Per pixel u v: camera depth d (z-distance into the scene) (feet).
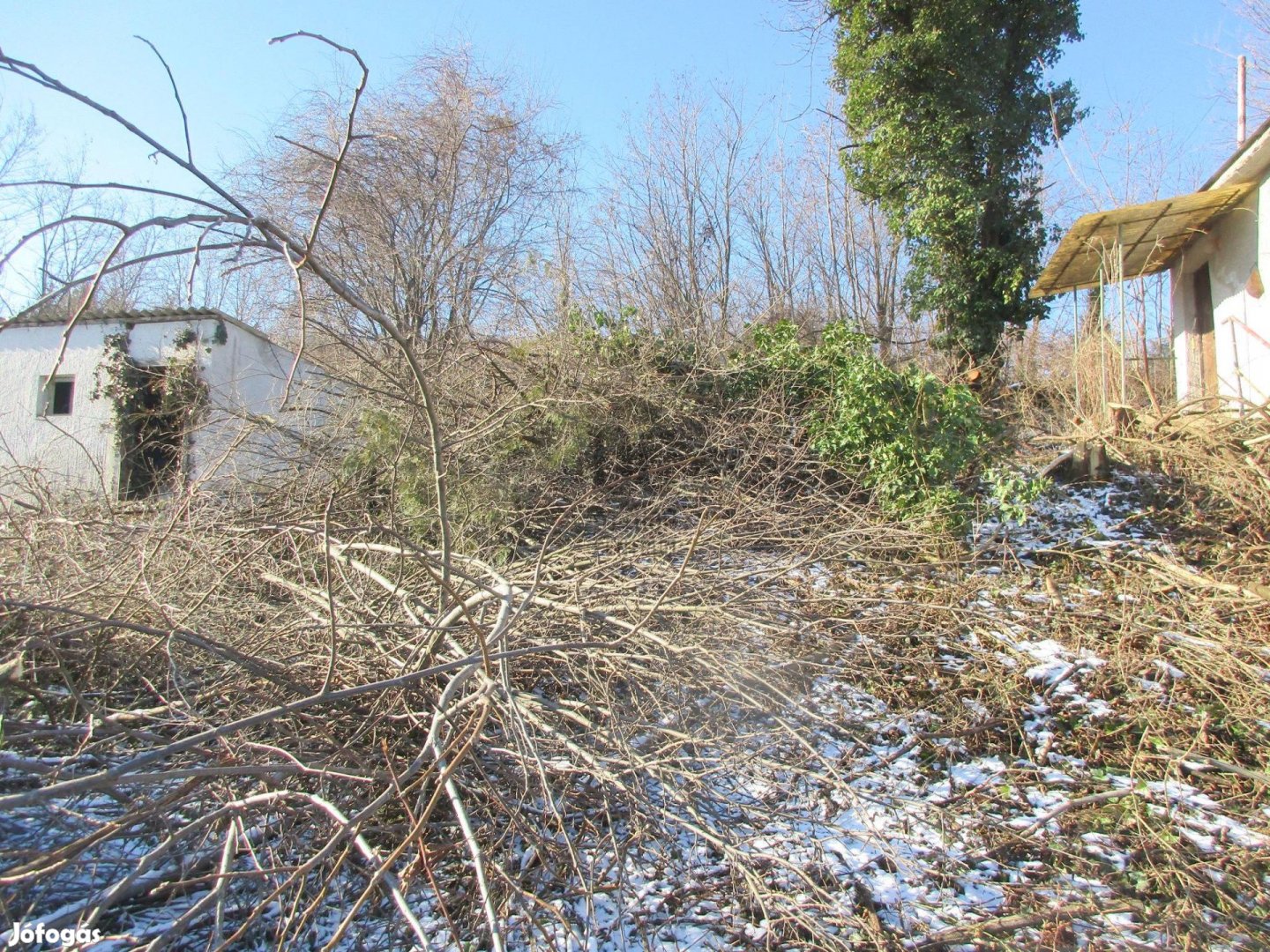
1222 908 10.18
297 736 10.92
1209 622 18.10
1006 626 18.78
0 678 9.43
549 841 10.50
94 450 37.19
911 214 44.04
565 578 16.61
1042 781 13.34
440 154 55.31
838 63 45.75
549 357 26.61
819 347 29.58
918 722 15.20
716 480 25.05
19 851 8.14
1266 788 12.76
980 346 43.34
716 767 12.05
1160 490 26.94
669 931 9.57
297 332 43.86
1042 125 43.73
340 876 10.16
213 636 12.97
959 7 41.11
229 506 18.95
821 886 10.40
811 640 16.99
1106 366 34.19
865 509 23.57
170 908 9.59
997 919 9.84
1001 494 23.89
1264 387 31.73
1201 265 37.24
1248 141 29.14
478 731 9.21
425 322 45.60
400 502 20.83
